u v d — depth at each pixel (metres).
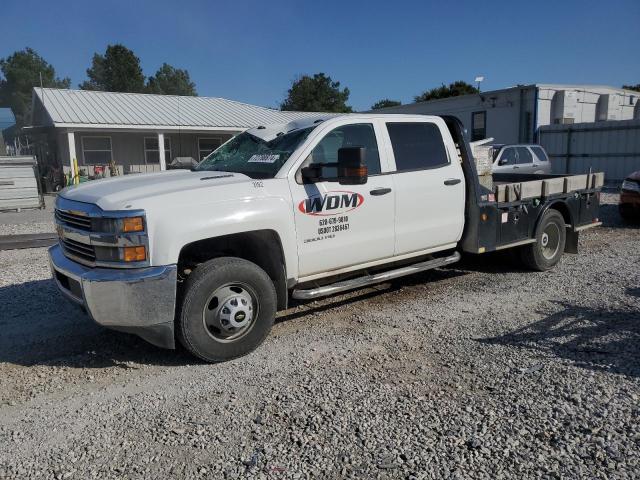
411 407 3.64
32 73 87.56
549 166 16.78
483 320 5.36
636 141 21.20
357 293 6.45
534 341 4.74
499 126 25.84
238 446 3.23
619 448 3.10
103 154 24.75
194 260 4.69
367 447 3.18
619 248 8.98
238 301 4.45
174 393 3.94
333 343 4.85
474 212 6.27
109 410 3.71
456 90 49.81
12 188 17.45
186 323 4.26
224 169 5.37
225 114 27.33
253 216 4.49
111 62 82.06
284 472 2.97
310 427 3.41
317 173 4.86
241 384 4.06
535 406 3.59
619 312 5.46
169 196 4.20
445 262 6.17
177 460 3.11
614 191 19.00
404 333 5.07
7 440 3.37
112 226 4.03
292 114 30.03
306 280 5.07
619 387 3.81
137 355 4.68
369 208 5.32
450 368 4.25
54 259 4.71
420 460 3.05
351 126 5.34
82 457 3.16
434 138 6.03
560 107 24.64
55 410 3.74
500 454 3.08
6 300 6.32
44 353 4.76
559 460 3.01
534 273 7.24
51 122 22.61
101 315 4.09
